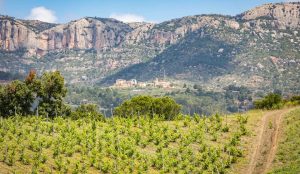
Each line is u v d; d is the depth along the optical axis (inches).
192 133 2751.0
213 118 3245.6
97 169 2192.4
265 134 2822.3
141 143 2632.9
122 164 2207.2
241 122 3142.2
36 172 1975.9
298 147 2336.4
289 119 3043.8
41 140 2480.3
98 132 2883.9
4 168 2025.1
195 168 2233.0
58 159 2201.0
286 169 2038.6
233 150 2442.2
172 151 2450.8
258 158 2367.1
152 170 2231.8
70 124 3093.0
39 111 4244.6
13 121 3129.9
